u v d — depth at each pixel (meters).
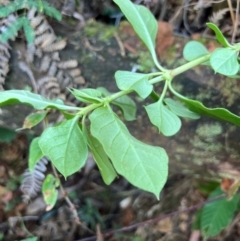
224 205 0.41
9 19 0.31
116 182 0.49
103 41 0.32
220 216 0.41
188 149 0.33
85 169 0.48
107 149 0.20
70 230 0.47
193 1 0.35
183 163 0.34
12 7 0.31
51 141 0.21
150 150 0.20
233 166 0.32
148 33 0.25
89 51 0.32
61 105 0.22
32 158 0.27
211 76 0.31
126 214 0.48
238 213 0.42
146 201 0.48
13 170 0.46
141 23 0.25
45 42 0.31
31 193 0.39
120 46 0.32
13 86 0.32
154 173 0.19
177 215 0.46
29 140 0.45
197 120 0.31
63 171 0.20
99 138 0.20
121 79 0.23
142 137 0.33
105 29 0.33
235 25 0.33
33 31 0.31
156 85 0.31
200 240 0.45
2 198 0.46
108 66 0.32
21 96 0.22
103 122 0.20
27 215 0.47
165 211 0.47
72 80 0.32
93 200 0.48
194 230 0.44
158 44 0.32
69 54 0.32
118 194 0.49
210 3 0.34
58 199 0.47
